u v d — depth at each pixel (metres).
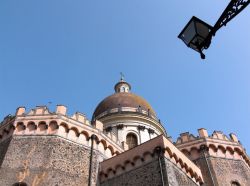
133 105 45.91
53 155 25.78
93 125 31.11
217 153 33.12
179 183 23.88
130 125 42.38
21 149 26.08
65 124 28.61
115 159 27.48
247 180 31.64
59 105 30.02
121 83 55.97
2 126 29.64
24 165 24.73
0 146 27.75
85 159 27.42
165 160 24.09
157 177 23.16
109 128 42.12
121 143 34.25
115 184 25.70
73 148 27.48
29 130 27.86
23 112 29.52
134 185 24.20
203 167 31.67
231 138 35.84
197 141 34.16
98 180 26.91
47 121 28.41
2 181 23.52
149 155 25.38
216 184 29.69
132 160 26.06
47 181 23.78
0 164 25.31
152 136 42.22
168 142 25.91
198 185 26.95
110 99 47.94
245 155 34.66
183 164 26.14
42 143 26.62
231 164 32.47
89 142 29.16
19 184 23.47
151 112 46.59
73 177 25.28
